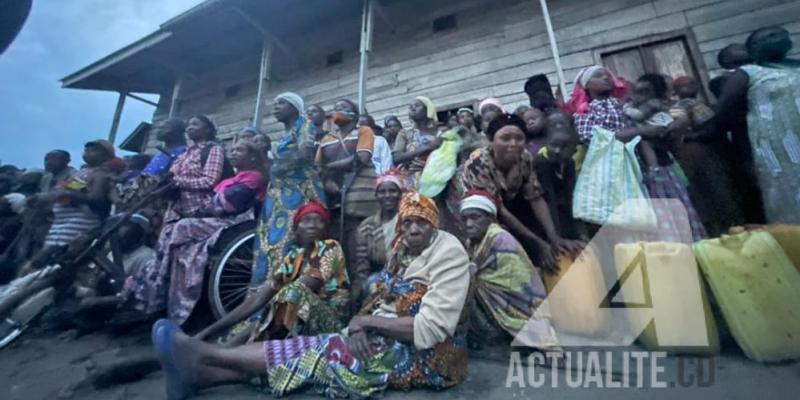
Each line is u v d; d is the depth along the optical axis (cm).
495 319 202
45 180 482
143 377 200
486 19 567
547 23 440
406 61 615
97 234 299
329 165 291
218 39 728
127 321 277
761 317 164
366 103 631
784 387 137
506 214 230
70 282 301
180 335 163
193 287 254
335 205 288
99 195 353
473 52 563
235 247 271
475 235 218
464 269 171
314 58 711
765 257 171
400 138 395
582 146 263
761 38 262
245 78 798
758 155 231
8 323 276
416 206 180
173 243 265
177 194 305
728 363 161
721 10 423
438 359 163
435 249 176
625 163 229
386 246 241
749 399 132
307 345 169
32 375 219
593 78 292
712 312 181
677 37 436
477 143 310
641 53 454
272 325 184
